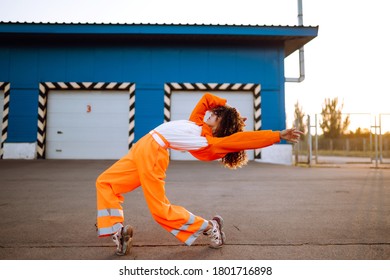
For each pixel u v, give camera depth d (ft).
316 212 10.70
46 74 37.88
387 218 9.86
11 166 26.86
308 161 35.40
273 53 39.50
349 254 6.70
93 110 38.14
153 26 36.37
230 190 15.47
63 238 7.64
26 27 35.73
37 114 37.27
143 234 8.03
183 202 12.42
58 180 18.58
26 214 10.21
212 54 39.11
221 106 7.22
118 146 37.88
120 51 38.58
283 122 38.86
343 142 73.20
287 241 7.50
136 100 38.24
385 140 55.01
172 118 38.75
